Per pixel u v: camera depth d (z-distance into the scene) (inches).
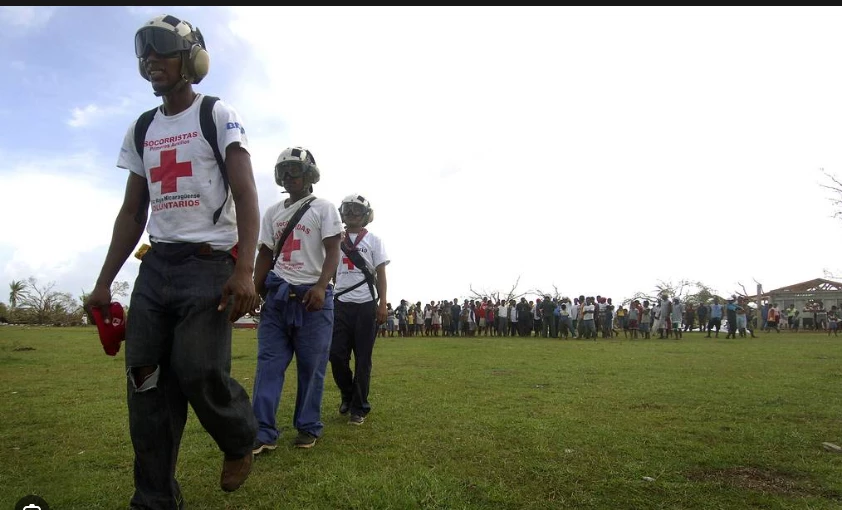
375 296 190.5
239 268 87.7
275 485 118.4
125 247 98.0
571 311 846.5
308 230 158.9
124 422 182.9
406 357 434.6
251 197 91.2
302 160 160.1
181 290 88.4
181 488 117.0
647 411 195.0
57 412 199.9
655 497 111.4
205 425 92.7
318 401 155.0
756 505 107.7
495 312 1015.0
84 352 489.1
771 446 147.6
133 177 98.0
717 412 193.3
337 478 120.1
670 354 461.7
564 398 223.3
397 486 114.8
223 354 89.9
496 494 111.1
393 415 190.4
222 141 92.9
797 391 241.9
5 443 156.3
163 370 92.7
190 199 91.4
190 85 96.9
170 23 92.4
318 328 156.1
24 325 1705.2
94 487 118.8
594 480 120.7
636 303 878.4
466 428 168.6
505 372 319.9
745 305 1032.8
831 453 141.8
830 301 1539.1
